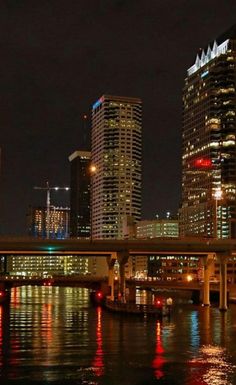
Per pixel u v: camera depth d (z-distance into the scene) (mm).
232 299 199750
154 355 72438
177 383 56719
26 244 151375
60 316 132625
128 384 56188
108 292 187875
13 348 77688
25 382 56656
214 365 65812
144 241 159500
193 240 161875
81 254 171875
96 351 75312
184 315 139250
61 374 60188
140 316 131375
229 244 163000
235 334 96000
